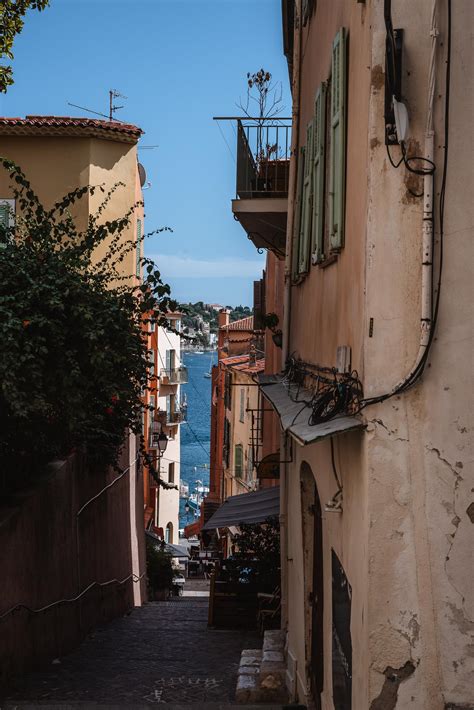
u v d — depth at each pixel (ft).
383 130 25.96
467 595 25.40
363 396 26.11
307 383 42.09
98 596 75.15
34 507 53.67
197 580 179.11
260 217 67.26
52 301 43.29
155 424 158.20
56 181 93.50
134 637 69.21
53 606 58.13
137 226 103.19
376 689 25.53
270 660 48.83
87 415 50.57
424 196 25.54
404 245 25.81
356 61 29.55
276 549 76.64
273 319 75.31
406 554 25.55
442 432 25.54
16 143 93.61
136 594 98.53
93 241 50.80
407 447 25.66
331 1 37.99
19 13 66.39
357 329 27.81
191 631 73.51
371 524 25.62
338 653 32.53
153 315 51.93
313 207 41.91
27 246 48.24
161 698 46.03
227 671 53.11
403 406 25.72
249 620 75.82
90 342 44.73
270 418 98.73
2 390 44.68
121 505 88.28
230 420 191.52
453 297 25.58
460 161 25.63
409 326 25.76
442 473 25.53
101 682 49.75
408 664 25.49
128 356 47.70
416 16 25.85
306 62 50.90
